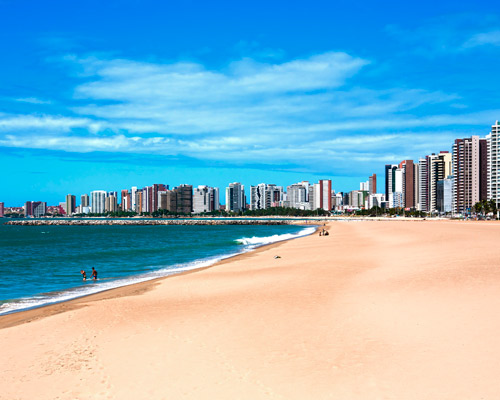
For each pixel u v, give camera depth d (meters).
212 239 103.62
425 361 11.20
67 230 195.88
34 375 12.16
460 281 20.69
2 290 31.05
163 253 61.03
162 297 23.44
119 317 18.70
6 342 15.58
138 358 13.09
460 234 63.50
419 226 112.38
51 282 34.97
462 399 9.14
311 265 33.81
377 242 57.44
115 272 40.50
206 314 18.27
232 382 10.91
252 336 14.57
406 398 9.39
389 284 21.92
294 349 12.99
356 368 11.19
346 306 17.88
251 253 53.69
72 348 14.48
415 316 15.30
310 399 9.73
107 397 10.55
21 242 99.44
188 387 10.80
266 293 22.34
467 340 12.38
